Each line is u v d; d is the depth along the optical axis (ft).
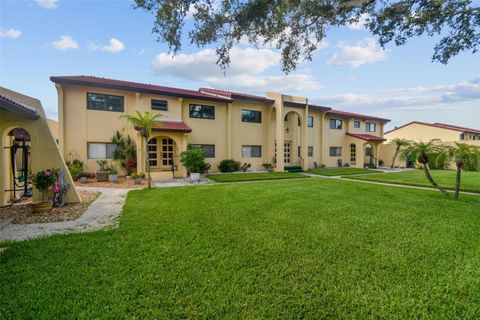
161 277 10.22
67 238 14.74
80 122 45.57
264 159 68.39
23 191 29.81
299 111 68.54
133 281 9.87
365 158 92.02
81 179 41.24
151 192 31.04
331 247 13.46
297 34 27.20
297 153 72.02
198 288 9.46
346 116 82.89
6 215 20.68
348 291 9.34
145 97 50.31
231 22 23.50
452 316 8.02
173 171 48.60
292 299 8.86
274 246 13.57
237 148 63.72
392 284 9.82
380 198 27.37
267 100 64.90
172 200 26.02
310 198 27.20
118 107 48.67
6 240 14.70
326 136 79.51
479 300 8.83
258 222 18.12
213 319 7.81
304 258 12.09
